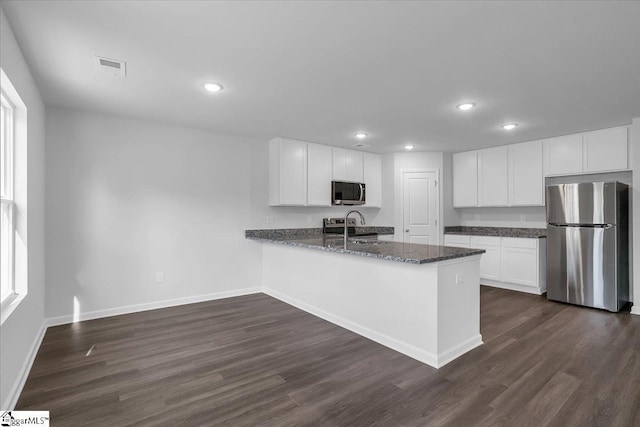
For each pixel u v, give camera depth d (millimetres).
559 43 2074
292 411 1950
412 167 5750
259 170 4832
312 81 2695
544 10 1731
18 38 2016
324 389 2188
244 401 2049
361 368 2480
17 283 2328
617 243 3887
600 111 3449
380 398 2084
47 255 3328
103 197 3646
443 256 2568
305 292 3955
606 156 4137
